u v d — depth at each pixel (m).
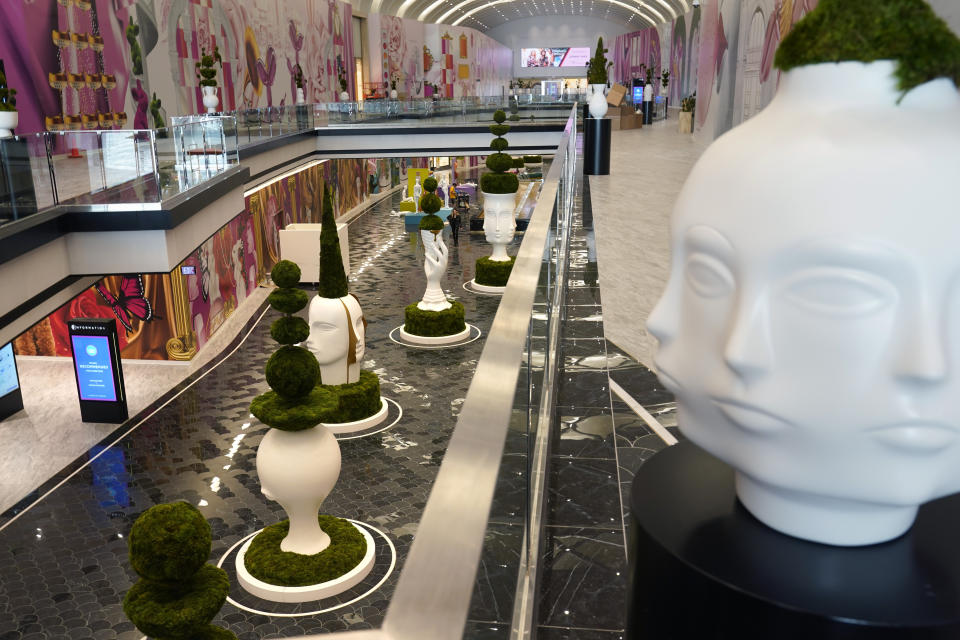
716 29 21.78
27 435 12.20
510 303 2.01
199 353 16.09
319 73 36.56
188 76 23.25
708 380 1.31
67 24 16.97
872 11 1.19
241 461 11.36
